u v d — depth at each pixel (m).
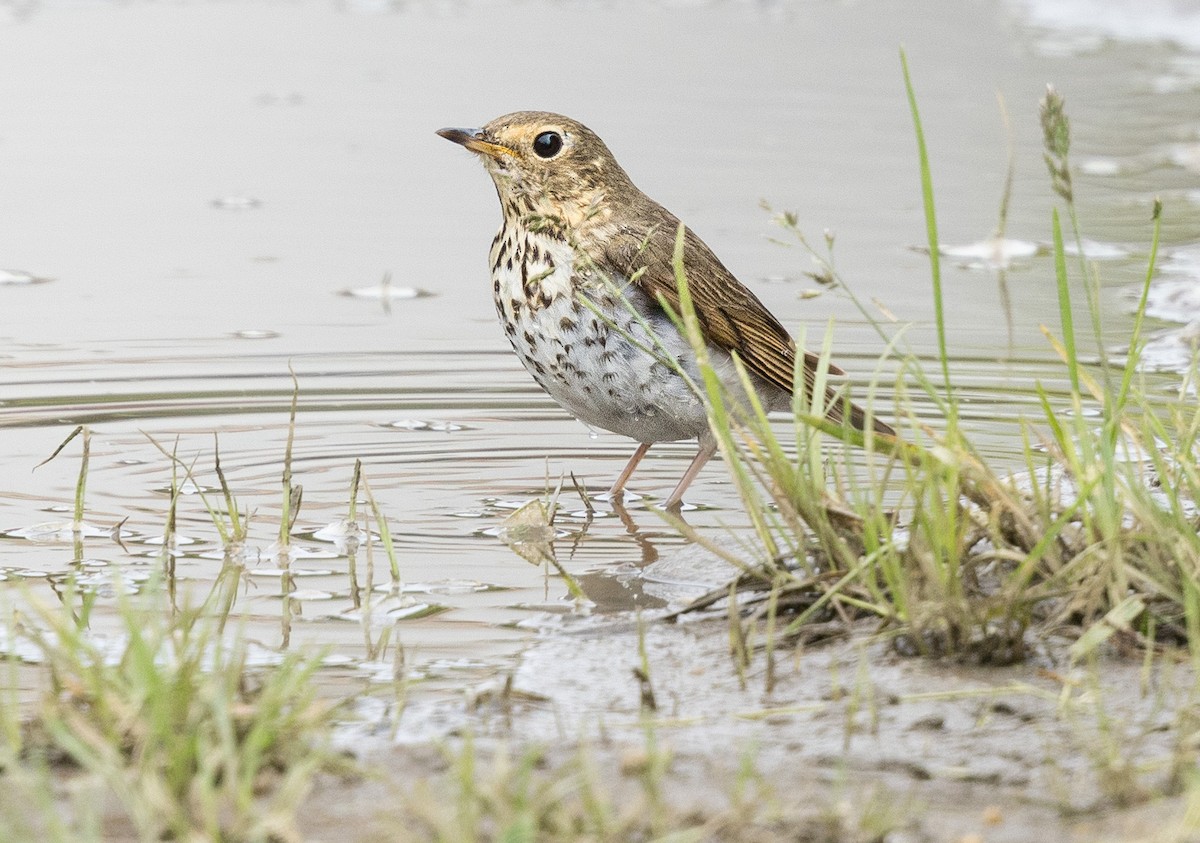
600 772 6.09
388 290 15.88
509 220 10.91
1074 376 7.81
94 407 12.28
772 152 21.78
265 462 11.13
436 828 5.42
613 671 7.34
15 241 17.44
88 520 9.82
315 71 27.05
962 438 8.02
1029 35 31.31
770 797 5.67
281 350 13.94
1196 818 5.38
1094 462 7.66
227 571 8.91
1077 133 22.86
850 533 7.88
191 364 13.44
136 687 5.90
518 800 5.35
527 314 10.72
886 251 17.25
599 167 10.89
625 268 10.59
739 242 17.61
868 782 6.05
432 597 8.51
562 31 31.34
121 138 22.39
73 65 27.05
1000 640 7.11
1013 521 7.89
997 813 5.69
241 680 6.34
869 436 7.73
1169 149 21.94
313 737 6.25
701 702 6.90
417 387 13.06
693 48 29.73
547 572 8.99
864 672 6.93
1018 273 16.44
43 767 5.89
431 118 23.73
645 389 10.52
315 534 9.65
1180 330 14.32
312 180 20.41
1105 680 6.90
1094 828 5.59
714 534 9.79
